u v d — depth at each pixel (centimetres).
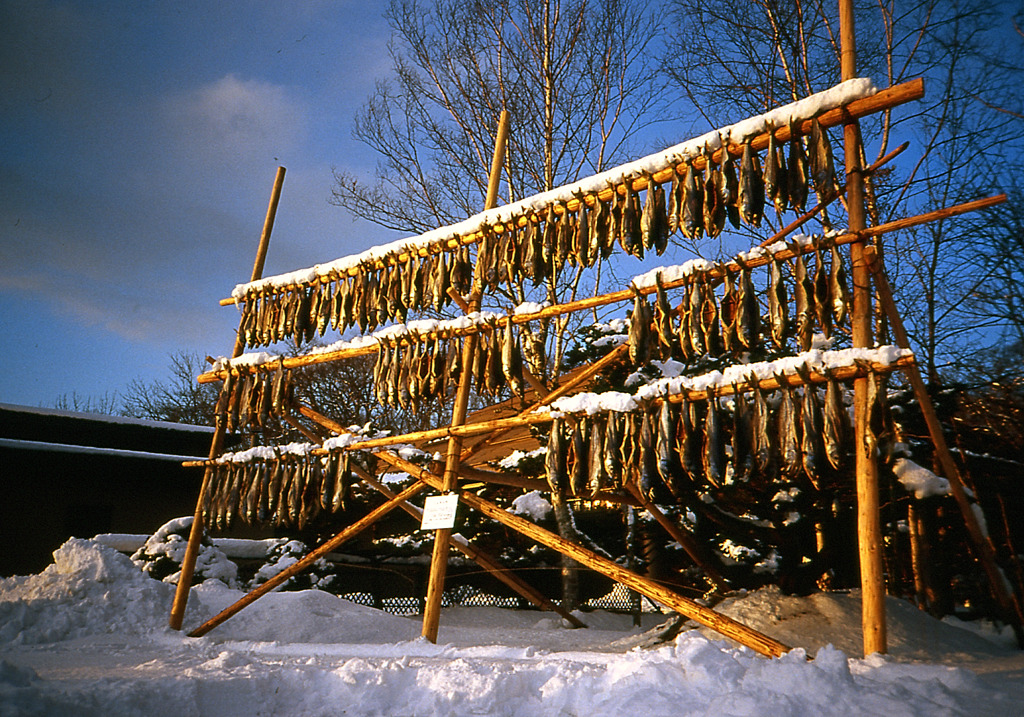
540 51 1906
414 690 568
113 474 1958
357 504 1606
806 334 654
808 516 828
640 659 535
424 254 930
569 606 1441
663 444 685
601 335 1162
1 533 1798
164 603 1112
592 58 1900
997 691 444
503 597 1600
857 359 605
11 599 1116
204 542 1538
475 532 1480
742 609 813
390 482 1548
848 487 820
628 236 761
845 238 645
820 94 675
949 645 730
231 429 1091
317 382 3741
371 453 952
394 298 945
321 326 1009
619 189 779
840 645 700
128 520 1970
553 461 750
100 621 1037
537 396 941
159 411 5028
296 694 580
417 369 897
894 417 862
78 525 1912
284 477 992
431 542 1504
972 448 1012
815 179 669
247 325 1088
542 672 593
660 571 1257
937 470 879
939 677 473
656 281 731
